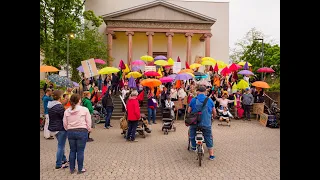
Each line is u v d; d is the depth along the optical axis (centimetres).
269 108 1717
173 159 818
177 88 1728
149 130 1210
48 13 2630
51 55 2370
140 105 1866
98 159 817
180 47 3934
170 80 1625
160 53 3906
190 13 3419
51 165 750
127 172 693
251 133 1262
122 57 3806
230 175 669
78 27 2898
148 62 2778
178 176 661
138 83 1995
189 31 3444
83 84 1917
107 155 866
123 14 3338
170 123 1258
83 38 2786
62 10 2698
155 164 765
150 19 3347
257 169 717
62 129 708
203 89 791
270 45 3762
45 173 681
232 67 1950
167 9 3419
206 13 4047
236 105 1705
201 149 748
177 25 3428
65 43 2431
